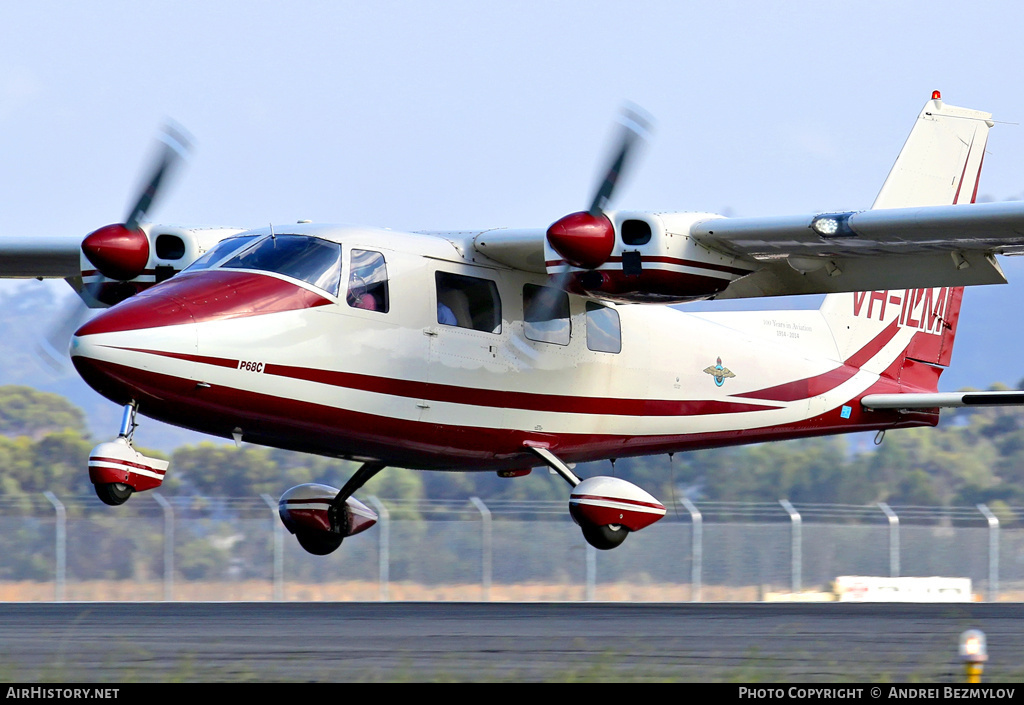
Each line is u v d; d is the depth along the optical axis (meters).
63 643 34.44
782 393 58.88
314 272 44.81
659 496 149.75
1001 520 76.56
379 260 46.28
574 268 46.16
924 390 65.31
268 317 43.25
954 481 154.88
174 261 50.03
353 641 35.41
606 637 37.47
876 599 75.25
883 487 150.38
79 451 152.12
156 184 48.34
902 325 64.31
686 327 55.84
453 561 79.12
